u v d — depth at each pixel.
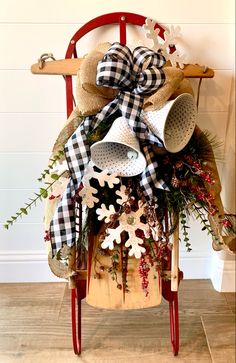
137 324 1.36
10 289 1.54
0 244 1.52
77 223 1.04
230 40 1.23
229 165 1.36
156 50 1.06
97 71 0.92
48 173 0.98
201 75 1.10
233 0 1.18
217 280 1.52
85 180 0.95
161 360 1.21
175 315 1.18
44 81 1.28
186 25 1.21
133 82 0.93
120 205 1.01
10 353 1.23
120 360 1.21
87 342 1.27
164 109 0.90
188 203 0.97
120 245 1.05
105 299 1.04
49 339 1.29
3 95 1.29
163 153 0.97
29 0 1.17
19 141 1.37
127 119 0.91
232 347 1.26
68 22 1.20
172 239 1.07
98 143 0.89
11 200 1.46
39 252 1.54
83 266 1.14
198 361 1.21
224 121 1.35
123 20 1.16
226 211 1.41
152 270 1.09
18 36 1.21
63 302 1.47
